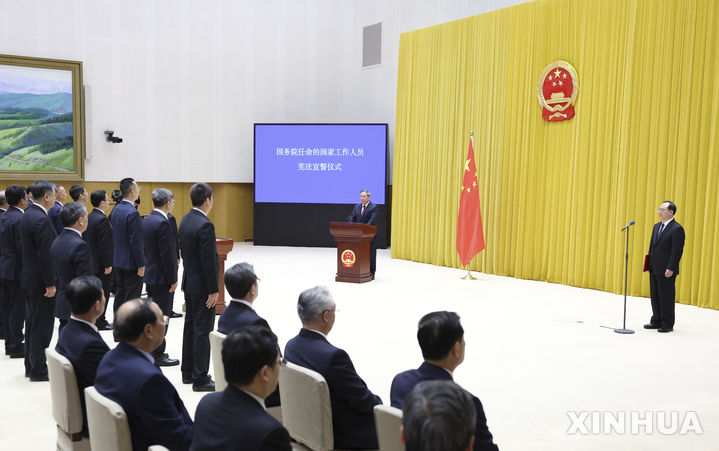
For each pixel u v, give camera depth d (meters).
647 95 9.16
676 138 8.87
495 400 4.78
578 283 10.19
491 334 6.86
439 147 12.59
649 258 6.96
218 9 14.75
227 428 2.06
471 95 11.93
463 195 10.97
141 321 2.65
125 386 2.53
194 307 4.85
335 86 15.85
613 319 7.66
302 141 14.84
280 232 15.13
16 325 5.87
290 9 15.41
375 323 7.32
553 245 10.57
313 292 3.18
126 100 13.88
